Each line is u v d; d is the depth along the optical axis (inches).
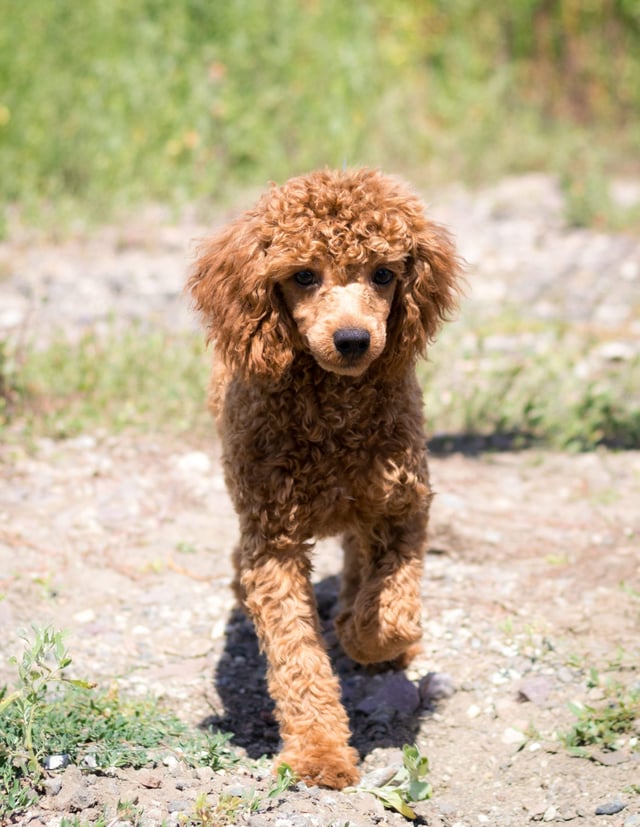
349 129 553.6
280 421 163.2
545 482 262.1
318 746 157.0
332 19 598.9
